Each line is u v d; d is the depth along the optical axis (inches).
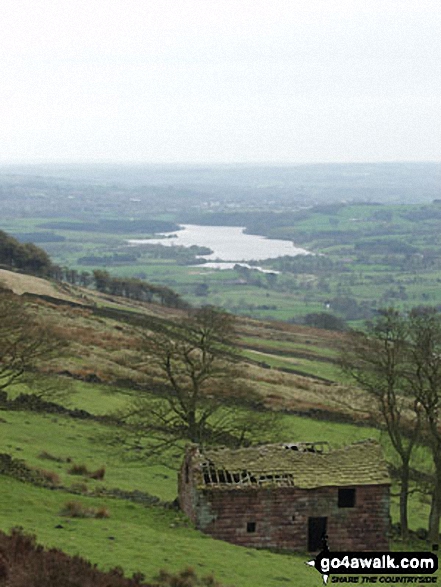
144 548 1556.3
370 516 1878.7
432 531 2198.6
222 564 1547.7
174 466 2620.6
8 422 2733.8
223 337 2652.6
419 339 2215.8
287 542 1830.7
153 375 3548.2
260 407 3166.8
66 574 1220.5
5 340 2699.3
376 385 2314.2
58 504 1839.3
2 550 1270.9
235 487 1803.6
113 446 2539.4
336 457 1943.9
